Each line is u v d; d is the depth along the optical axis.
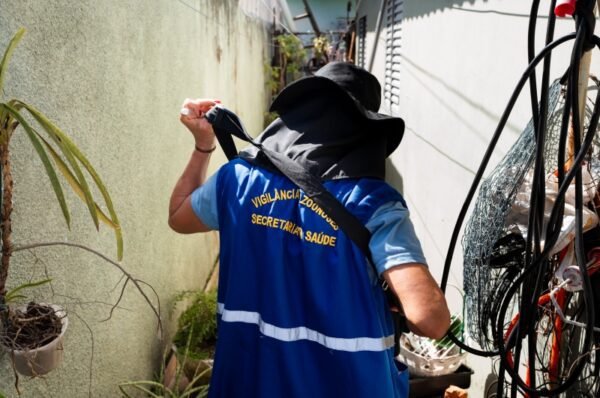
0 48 1.37
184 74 3.47
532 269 1.28
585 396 1.62
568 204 1.46
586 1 1.10
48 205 1.65
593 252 1.44
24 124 1.15
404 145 4.66
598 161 1.50
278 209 1.33
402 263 1.23
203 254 4.07
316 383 1.30
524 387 1.40
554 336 1.66
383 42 6.16
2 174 1.21
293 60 11.57
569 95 1.16
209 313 3.00
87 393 1.97
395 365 1.44
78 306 1.87
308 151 1.35
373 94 1.44
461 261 2.83
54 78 1.66
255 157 1.45
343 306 1.25
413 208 4.20
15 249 1.26
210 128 1.62
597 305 1.48
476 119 2.64
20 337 1.31
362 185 1.31
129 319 2.42
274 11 10.56
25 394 1.53
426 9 3.78
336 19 17.34
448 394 2.45
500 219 1.48
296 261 1.30
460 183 2.92
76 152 1.23
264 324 1.33
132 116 2.42
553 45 1.18
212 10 4.47
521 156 1.50
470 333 1.71
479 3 2.61
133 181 2.44
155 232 2.79
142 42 2.57
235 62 5.91
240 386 1.40
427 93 3.73
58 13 1.68
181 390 2.73
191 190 1.64
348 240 1.26
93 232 2.00
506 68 2.28
